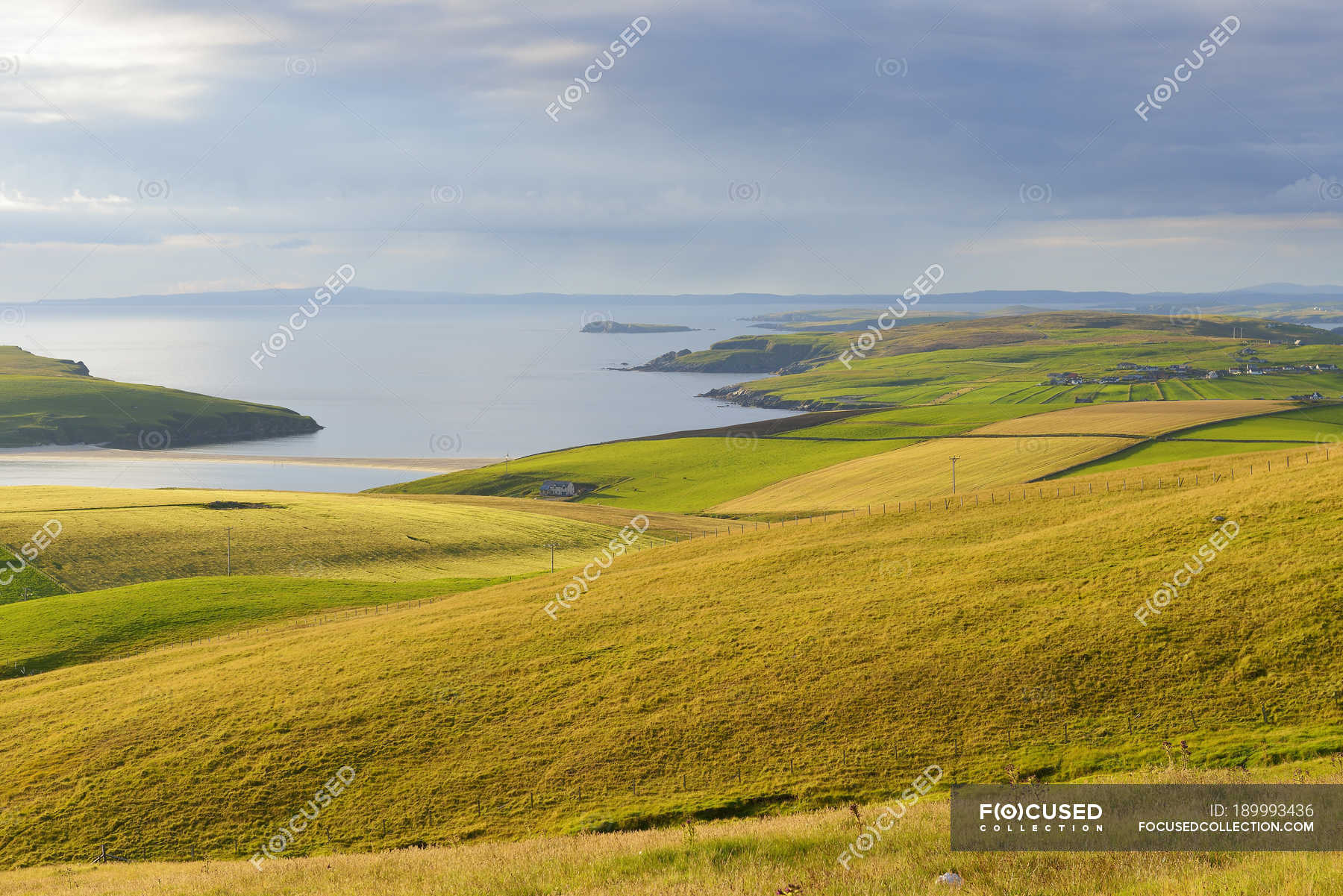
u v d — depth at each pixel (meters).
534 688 43.69
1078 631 39.41
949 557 55.44
